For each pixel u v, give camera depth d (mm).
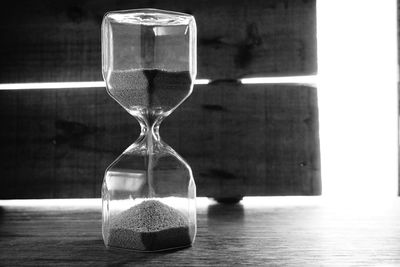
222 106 581
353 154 645
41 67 591
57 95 591
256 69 580
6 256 361
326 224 459
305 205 556
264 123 580
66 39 589
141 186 369
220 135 581
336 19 632
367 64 631
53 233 432
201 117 581
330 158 647
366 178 646
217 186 581
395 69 594
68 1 589
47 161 592
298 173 579
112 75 362
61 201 601
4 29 593
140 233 362
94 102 589
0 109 595
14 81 593
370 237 408
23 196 594
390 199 591
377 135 639
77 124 589
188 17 372
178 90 363
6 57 593
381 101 632
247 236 415
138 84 352
